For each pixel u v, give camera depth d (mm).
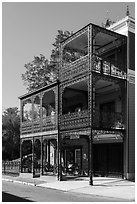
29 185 20172
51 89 23859
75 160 25781
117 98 22141
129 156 20609
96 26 20359
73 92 24703
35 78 39469
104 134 21797
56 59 37875
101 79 20031
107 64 20906
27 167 28672
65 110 27516
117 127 20625
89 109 19359
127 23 21922
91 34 20016
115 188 16344
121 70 21312
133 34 22156
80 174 23969
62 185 18438
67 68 22234
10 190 17078
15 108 58031
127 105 21016
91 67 19672
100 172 22875
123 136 20703
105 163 22547
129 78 21438
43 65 39219
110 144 22312
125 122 20953
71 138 23609
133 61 21875
